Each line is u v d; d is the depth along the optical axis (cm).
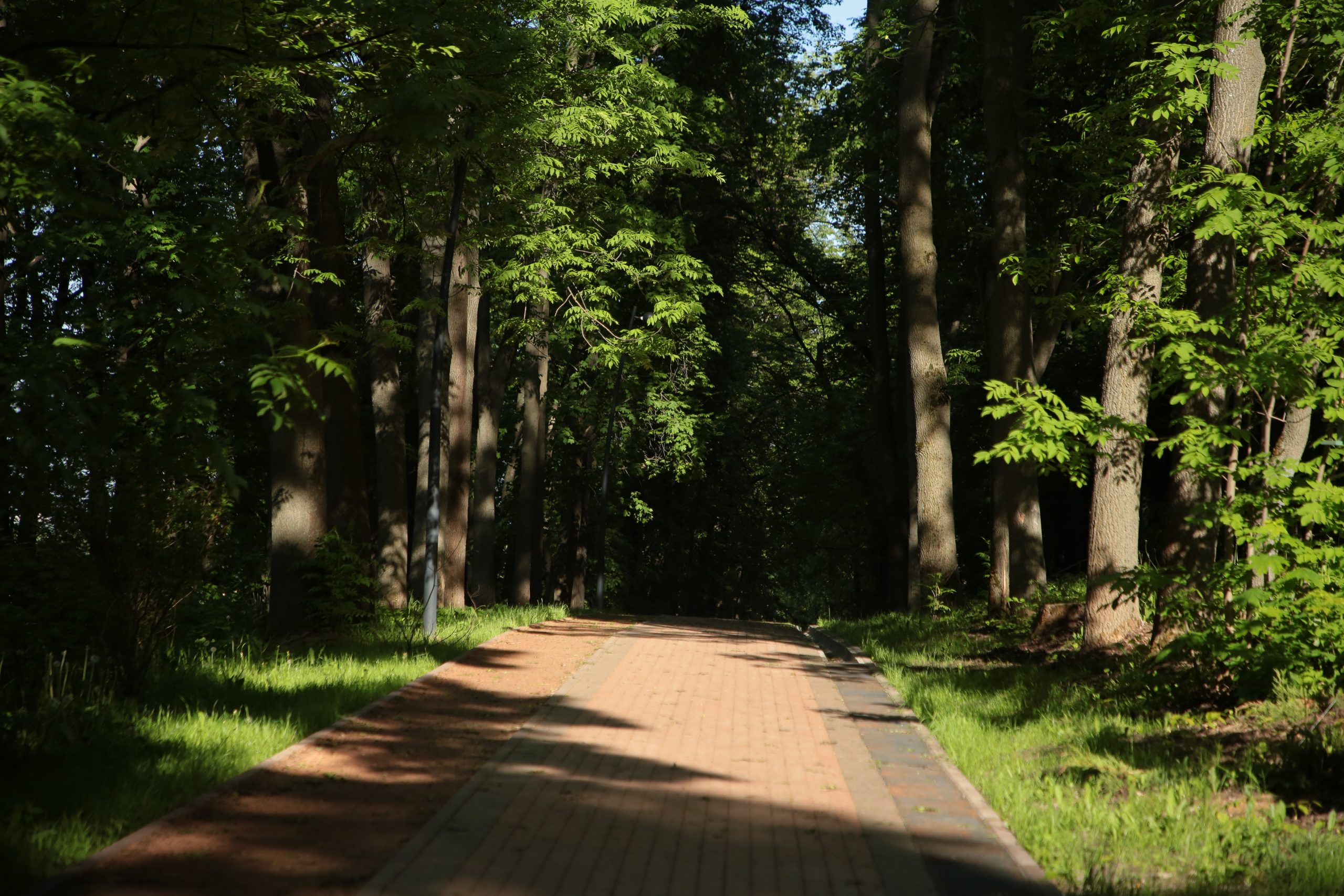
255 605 1919
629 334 2397
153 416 693
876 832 652
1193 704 970
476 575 2800
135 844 578
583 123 2052
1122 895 529
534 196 1989
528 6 1575
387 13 948
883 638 1945
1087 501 3262
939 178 2819
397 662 1334
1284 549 948
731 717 1073
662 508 4425
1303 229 984
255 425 2256
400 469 2183
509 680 1283
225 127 1163
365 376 3020
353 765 789
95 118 875
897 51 2344
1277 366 941
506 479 3931
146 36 809
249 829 614
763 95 3303
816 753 901
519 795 715
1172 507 1175
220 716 909
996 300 2016
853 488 4041
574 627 2142
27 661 979
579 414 3484
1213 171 1055
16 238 877
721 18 2709
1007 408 1080
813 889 544
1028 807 692
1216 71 1095
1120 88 1653
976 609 2081
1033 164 2130
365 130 1140
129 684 968
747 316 4053
